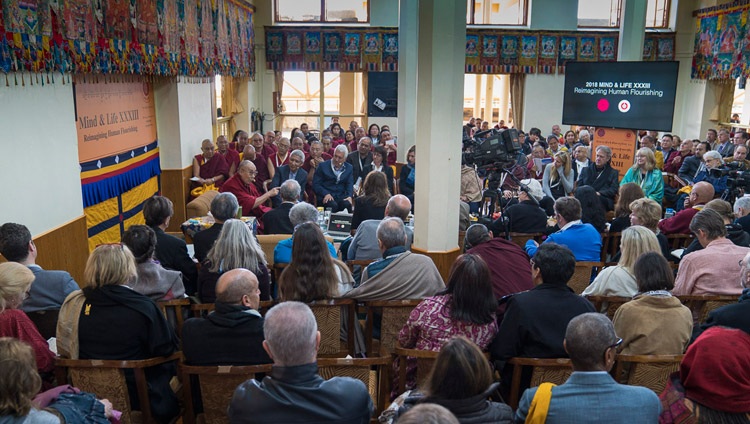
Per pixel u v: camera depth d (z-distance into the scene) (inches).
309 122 577.9
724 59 490.6
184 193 336.5
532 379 103.7
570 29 546.0
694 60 542.0
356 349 136.5
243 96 500.7
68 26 191.9
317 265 124.6
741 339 91.5
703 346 92.1
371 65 539.8
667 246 172.1
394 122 555.5
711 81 522.6
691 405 93.0
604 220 209.2
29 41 169.2
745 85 497.4
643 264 111.2
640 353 108.0
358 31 533.0
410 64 377.4
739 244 160.7
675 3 544.7
